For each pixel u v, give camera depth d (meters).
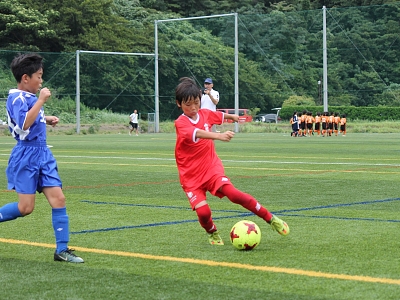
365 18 111.00
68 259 9.27
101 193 17.72
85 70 93.44
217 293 7.52
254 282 7.99
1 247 10.40
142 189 18.62
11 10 98.38
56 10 102.06
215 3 123.62
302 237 10.93
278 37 111.12
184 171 10.36
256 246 9.93
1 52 88.06
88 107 92.31
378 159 29.81
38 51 96.75
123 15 114.12
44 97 9.16
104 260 9.36
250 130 82.75
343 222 12.51
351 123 90.50
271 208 14.54
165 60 99.31
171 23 110.94
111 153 35.84
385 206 14.78
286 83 108.62
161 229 11.92
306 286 7.77
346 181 20.23
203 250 9.98
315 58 111.50
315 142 48.75
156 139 57.69
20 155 9.42
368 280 8.01
